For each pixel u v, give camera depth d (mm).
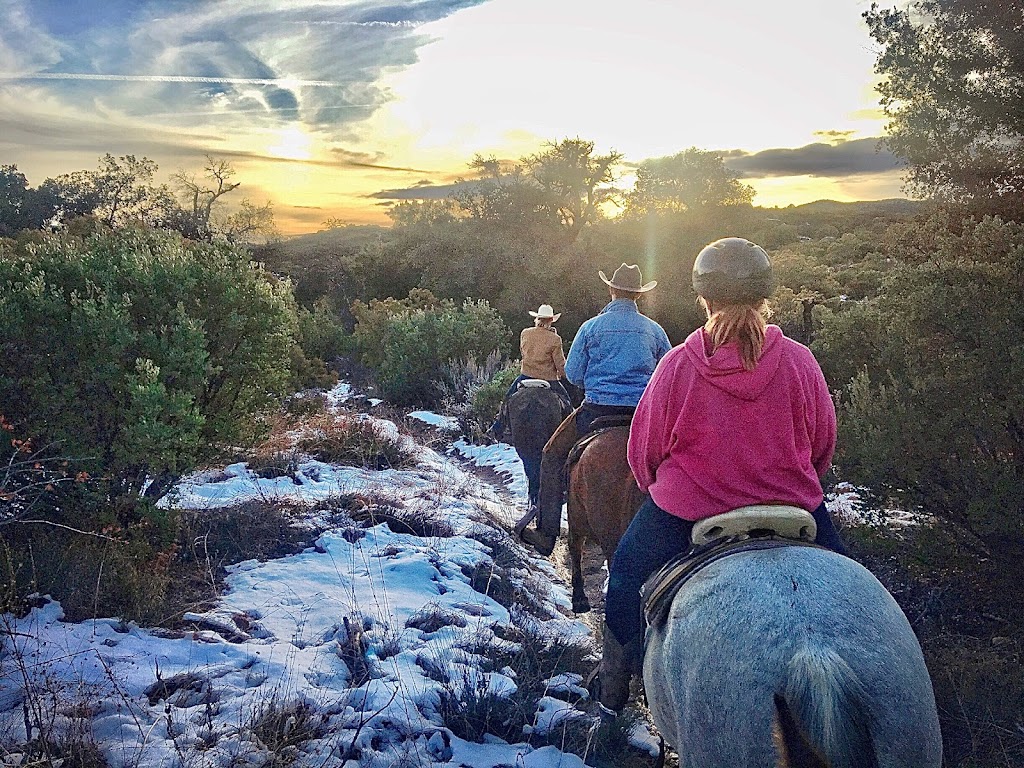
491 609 6355
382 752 4230
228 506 7836
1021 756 4145
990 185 10328
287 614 5836
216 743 4086
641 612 3150
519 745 4535
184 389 6707
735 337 3014
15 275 6586
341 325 30406
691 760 2559
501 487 11789
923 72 10539
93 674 4570
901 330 6148
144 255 6988
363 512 8273
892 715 2244
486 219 40469
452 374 18797
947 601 5555
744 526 2879
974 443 5594
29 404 6191
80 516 6180
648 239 38156
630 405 5578
